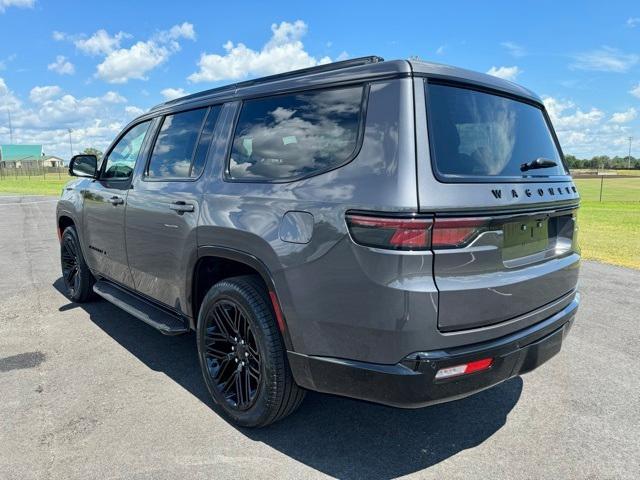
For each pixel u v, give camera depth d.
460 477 2.47
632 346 4.22
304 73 2.83
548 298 2.71
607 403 3.24
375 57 2.55
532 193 2.58
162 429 2.89
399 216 2.11
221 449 2.69
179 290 3.43
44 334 4.45
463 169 2.34
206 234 3.02
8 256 8.20
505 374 2.44
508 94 2.83
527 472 2.51
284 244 2.52
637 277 6.82
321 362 2.42
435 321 2.14
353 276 2.24
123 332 4.51
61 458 2.60
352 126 2.42
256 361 2.79
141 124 4.23
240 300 2.79
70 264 5.53
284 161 2.70
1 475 2.46
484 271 2.29
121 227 4.10
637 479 2.45
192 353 4.05
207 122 3.37
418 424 2.98
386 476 2.48
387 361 2.20
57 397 3.26
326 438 2.82
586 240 10.29
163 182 3.60
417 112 2.26
